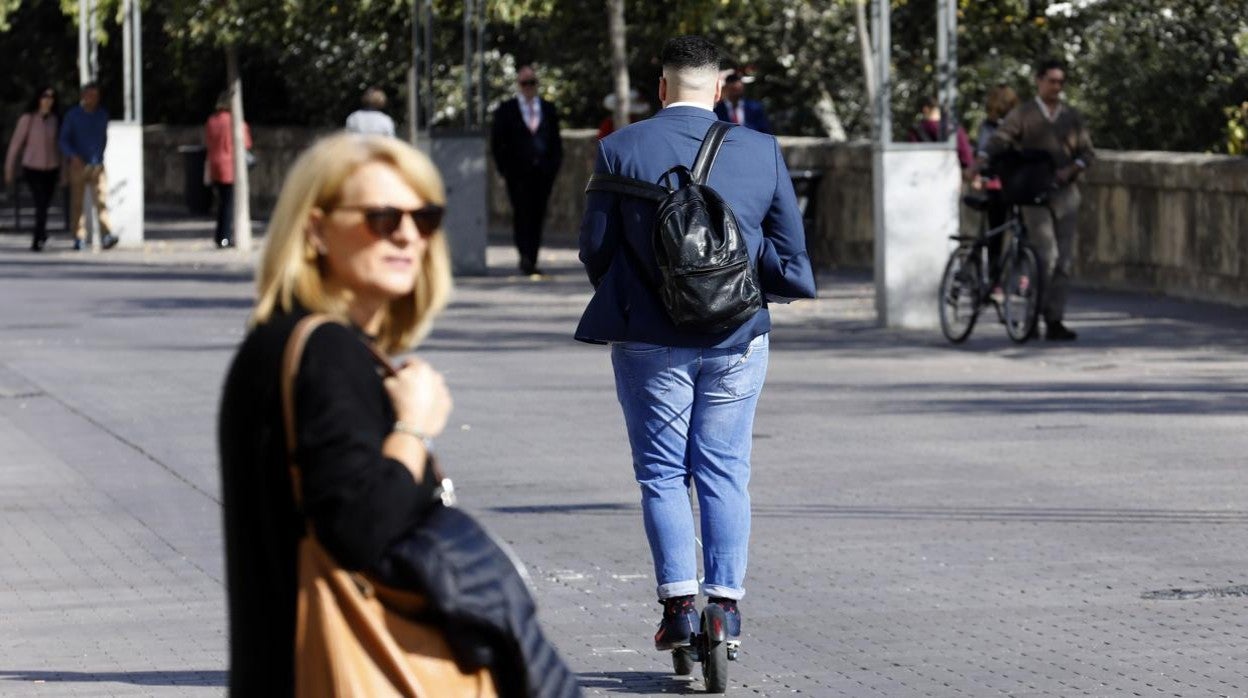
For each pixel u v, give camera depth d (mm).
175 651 14219
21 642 14477
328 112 79125
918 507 19125
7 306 40219
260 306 6793
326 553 6594
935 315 35969
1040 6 58781
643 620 15047
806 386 27984
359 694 6566
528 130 46594
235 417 6668
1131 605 15188
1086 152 32906
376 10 63156
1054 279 33000
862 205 49812
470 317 38000
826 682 13141
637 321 12898
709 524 13047
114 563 17219
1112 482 20328
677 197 12789
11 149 65250
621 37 49875
